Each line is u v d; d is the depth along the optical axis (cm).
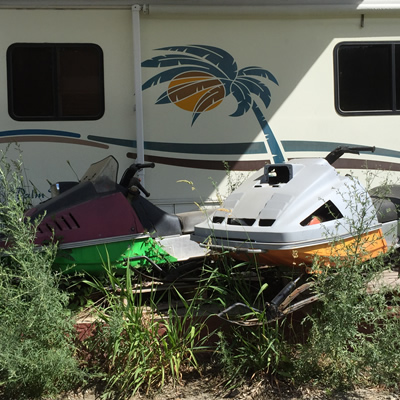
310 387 358
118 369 360
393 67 615
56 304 351
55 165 568
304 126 604
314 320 363
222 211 394
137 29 559
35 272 350
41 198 564
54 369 342
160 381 365
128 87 575
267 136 598
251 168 599
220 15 579
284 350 371
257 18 589
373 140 616
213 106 589
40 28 558
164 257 444
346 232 367
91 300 416
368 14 603
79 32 564
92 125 571
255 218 368
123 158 578
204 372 378
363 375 367
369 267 367
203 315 397
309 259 357
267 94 597
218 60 586
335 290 351
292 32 597
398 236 432
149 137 579
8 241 389
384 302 362
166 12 564
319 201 366
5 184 421
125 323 361
